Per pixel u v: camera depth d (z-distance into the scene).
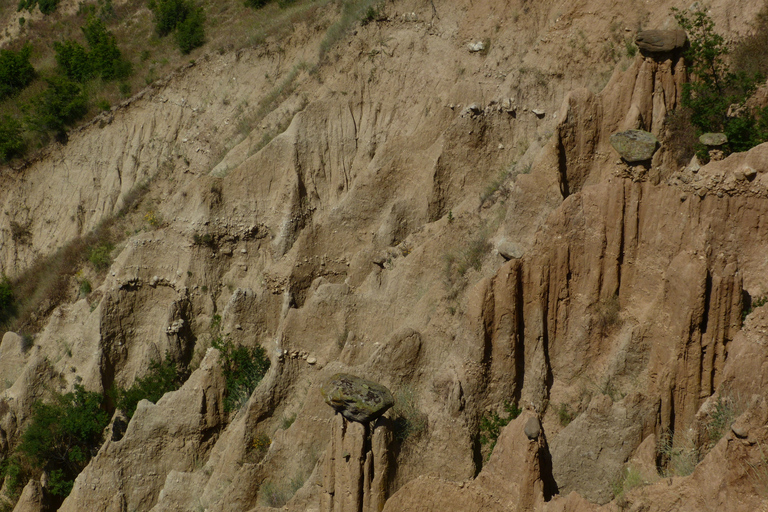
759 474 14.17
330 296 24.53
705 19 22.91
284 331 24.59
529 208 21.89
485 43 28.44
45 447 28.03
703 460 15.05
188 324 29.41
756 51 21.75
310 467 21.91
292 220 28.83
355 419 18.66
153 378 28.59
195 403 26.02
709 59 21.64
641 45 21.80
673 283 18.27
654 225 19.62
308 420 22.19
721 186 18.70
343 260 27.16
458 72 28.44
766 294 18.09
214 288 29.64
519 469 17.20
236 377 26.56
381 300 24.30
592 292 20.12
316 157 29.52
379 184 27.00
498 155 26.11
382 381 21.38
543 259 20.16
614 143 19.91
